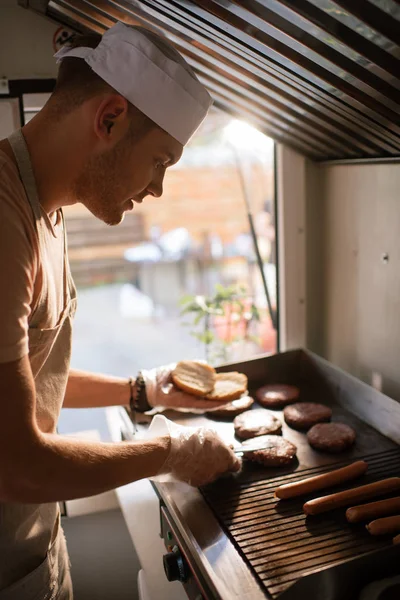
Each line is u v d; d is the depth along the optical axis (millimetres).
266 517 1128
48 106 935
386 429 1425
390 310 1587
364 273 1685
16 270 829
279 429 1467
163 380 1509
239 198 3842
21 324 823
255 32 1062
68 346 1137
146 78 914
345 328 1828
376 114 1199
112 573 1716
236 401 1591
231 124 1780
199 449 1151
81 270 4191
